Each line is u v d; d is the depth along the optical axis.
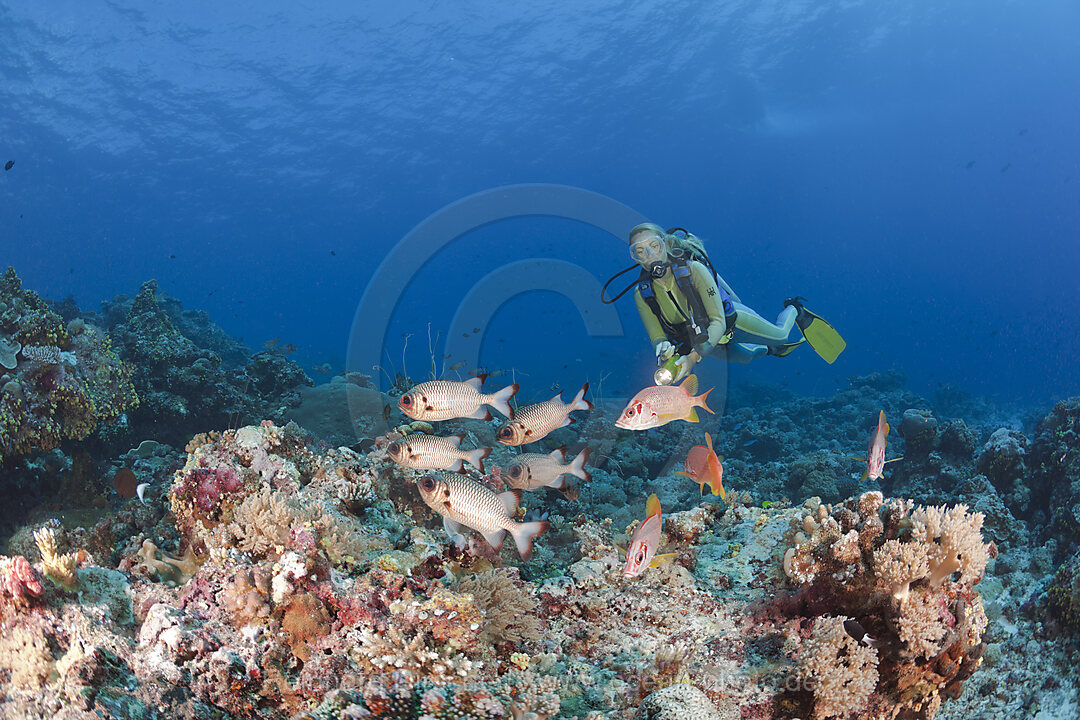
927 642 3.11
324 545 3.29
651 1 53.12
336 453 4.72
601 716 2.73
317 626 2.84
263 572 2.97
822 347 6.79
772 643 3.37
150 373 10.20
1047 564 6.68
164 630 2.72
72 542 4.67
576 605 3.62
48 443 6.99
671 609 3.63
